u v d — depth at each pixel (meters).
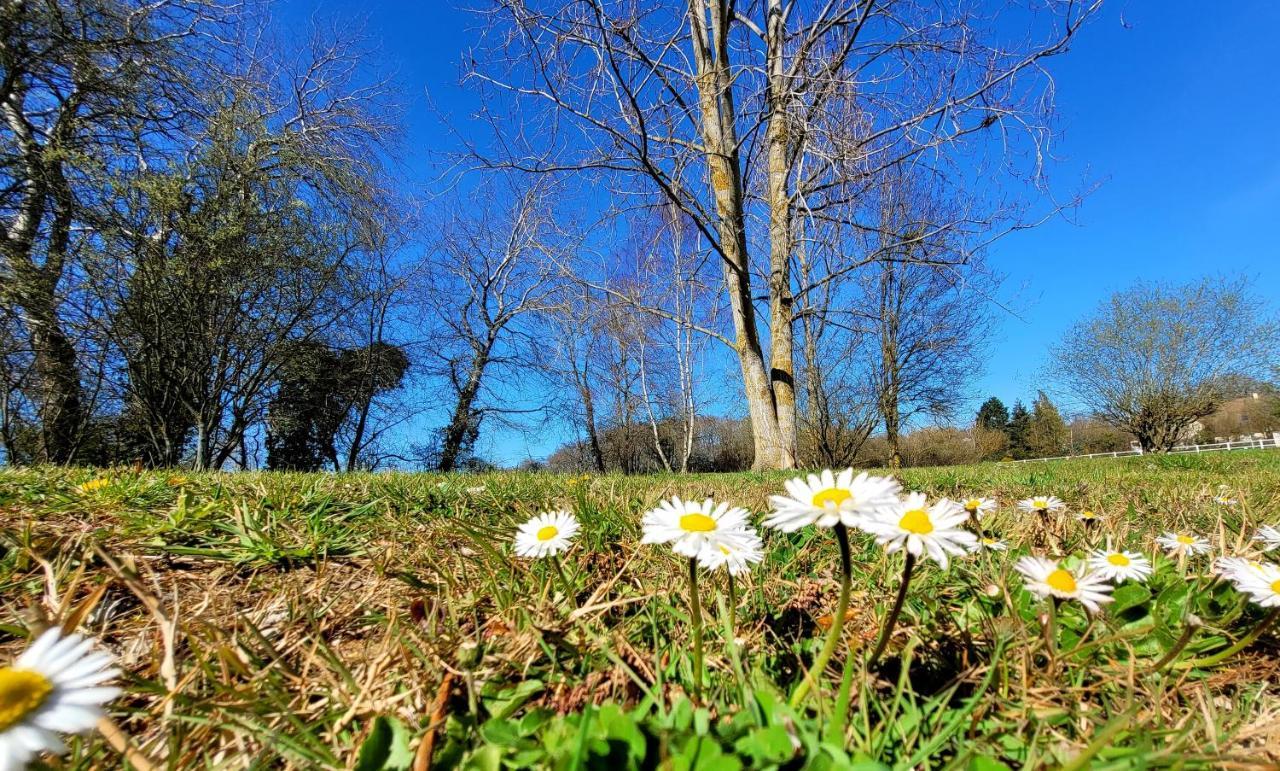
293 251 13.38
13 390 11.49
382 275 16.88
